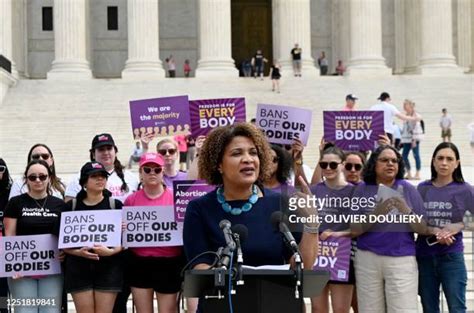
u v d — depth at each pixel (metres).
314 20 68.88
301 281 8.98
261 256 9.63
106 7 68.00
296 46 55.78
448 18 58.09
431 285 14.53
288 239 9.36
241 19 69.75
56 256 14.43
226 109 16.62
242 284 8.95
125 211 14.34
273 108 15.96
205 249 9.77
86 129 44.88
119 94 51.25
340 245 14.07
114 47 68.12
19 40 64.75
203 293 9.13
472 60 65.31
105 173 14.30
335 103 49.28
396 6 67.69
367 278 14.01
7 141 43.03
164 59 68.50
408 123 34.38
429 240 14.39
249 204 9.84
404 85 52.06
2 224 15.64
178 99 16.91
